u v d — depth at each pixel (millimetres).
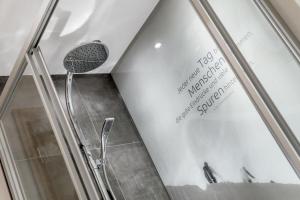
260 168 1596
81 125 1887
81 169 1323
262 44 1395
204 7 1162
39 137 1521
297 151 962
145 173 1895
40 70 1567
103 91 2121
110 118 1888
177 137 1968
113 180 1782
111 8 1885
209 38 1858
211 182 1781
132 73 2213
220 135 1766
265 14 1244
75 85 2043
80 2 1762
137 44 2176
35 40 1606
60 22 1789
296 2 1138
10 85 1756
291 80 1310
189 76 1947
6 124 1812
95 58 2012
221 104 1773
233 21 1496
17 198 1674
